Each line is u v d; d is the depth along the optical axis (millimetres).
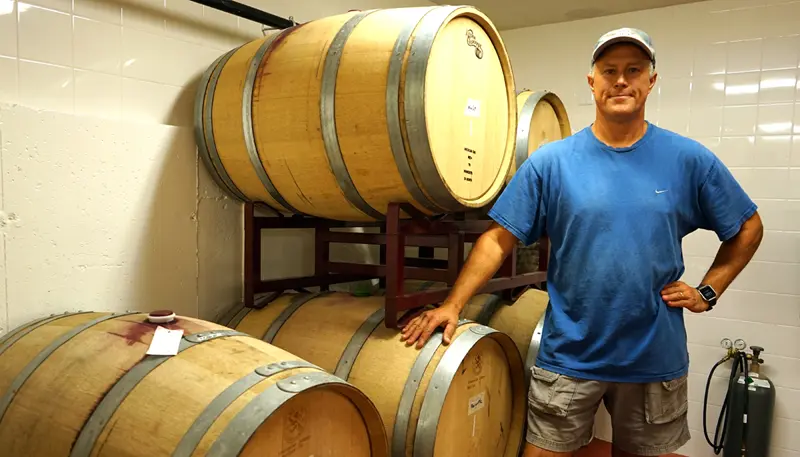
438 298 2148
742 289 3379
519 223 1927
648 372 1796
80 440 1353
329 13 3045
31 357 1617
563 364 1861
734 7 3402
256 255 2420
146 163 2232
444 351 1858
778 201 3303
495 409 2150
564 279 1867
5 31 1848
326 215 2297
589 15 3828
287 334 2174
